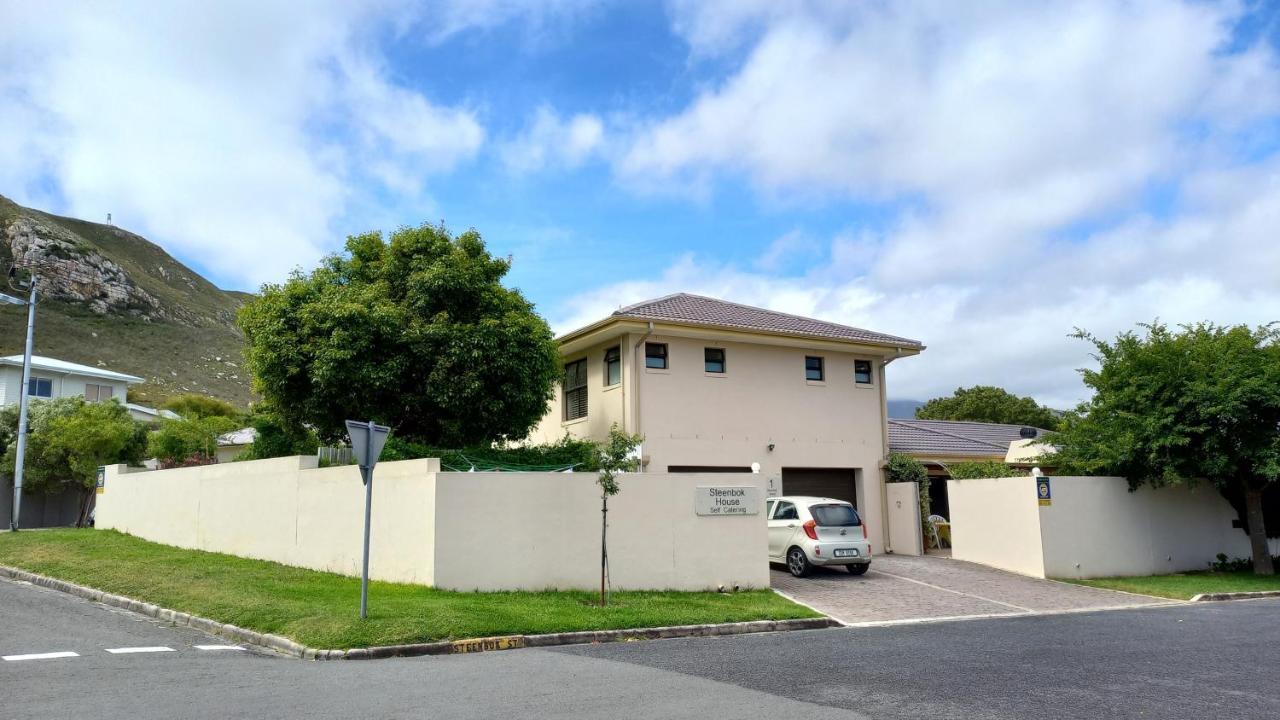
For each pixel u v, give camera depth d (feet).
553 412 76.84
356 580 45.29
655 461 64.80
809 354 73.82
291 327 56.70
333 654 29.99
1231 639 35.22
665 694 23.97
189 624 36.70
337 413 58.23
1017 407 168.86
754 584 48.47
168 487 65.36
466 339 56.85
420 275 58.80
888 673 27.43
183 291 393.29
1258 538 61.82
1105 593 51.98
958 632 37.47
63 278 281.54
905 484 71.92
